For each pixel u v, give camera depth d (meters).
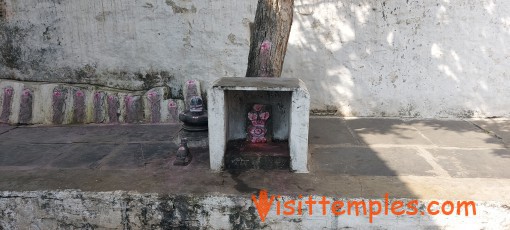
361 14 4.87
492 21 4.75
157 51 5.06
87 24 4.98
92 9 4.93
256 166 3.22
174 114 4.95
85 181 3.01
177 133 4.33
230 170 3.20
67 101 4.93
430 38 4.86
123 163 3.44
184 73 5.12
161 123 4.93
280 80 3.30
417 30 4.85
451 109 5.06
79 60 5.09
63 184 2.95
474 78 4.94
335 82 5.11
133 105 4.93
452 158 3.54
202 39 5.01
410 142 4.04
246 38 4.96
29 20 4.97
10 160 3.55
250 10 4.88
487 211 2.61
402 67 4.98
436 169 3.25
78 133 4.51
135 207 2.77
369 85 5.08
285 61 5.06
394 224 2.70
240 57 5.03
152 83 5.16
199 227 2.79
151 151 3.79
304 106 3.01
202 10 4.91
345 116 5.18
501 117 5.03
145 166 3.35
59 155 3.70
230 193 2.77
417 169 3.25
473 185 2.89
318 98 5.17
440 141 4.07
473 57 4.88
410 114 5.12
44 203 2.82
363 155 3.63
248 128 3.49
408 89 5.05
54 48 5.05
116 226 2.83
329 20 4.92
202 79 5.13
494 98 4.98
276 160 3.19
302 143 3.09
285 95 3.41
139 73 5.13
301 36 4.98
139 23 4.97
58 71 5.13
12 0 4.91
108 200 2.77
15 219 2.87
